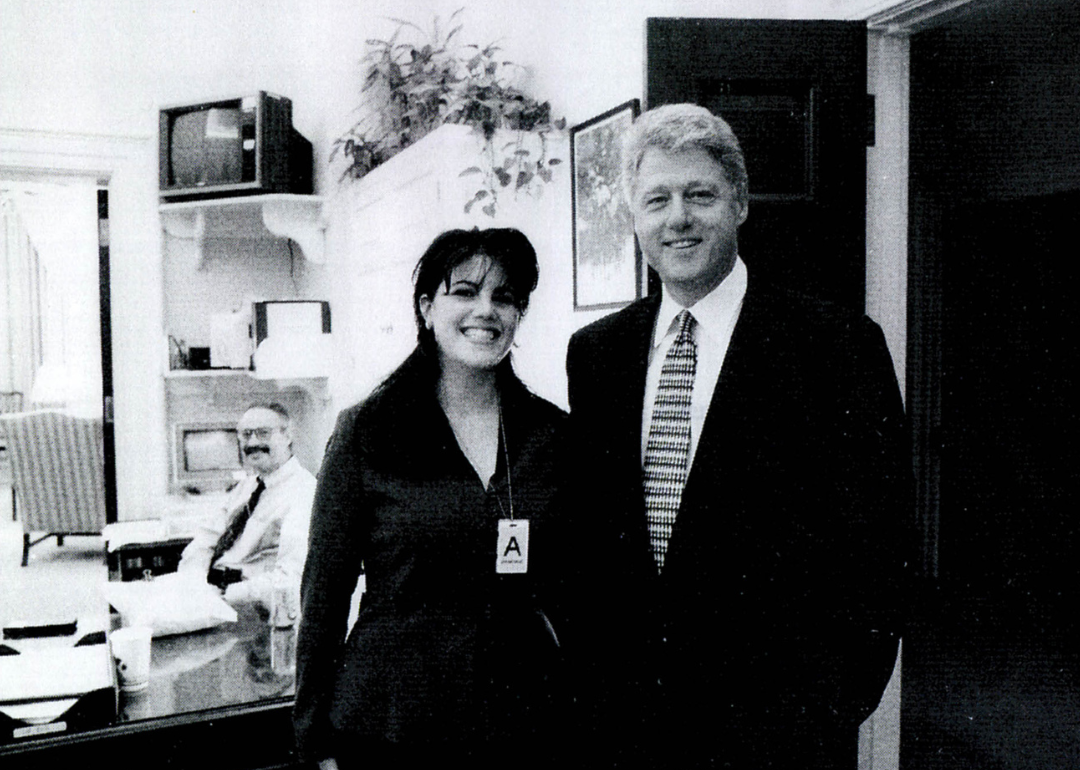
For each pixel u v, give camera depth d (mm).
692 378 1524
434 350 1559
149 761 1511
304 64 3883
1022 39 3061
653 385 1586
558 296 2736
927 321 3639
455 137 2562
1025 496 3678
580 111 2688
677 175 1461
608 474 1551
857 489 1393
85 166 3762
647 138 1497
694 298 1544
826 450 1408
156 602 1933
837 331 1433
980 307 3660
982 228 3639
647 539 1509
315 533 1500
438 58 3123
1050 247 3637
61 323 6547
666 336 1585
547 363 2791
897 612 1406
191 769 1543
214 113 3408
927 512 3711
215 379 3877
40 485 4734
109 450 3891
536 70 2934
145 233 3857
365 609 1484
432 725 1405
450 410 1564
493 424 1576
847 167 2021
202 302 3920
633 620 1538
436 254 1521
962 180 3324
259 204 3527
